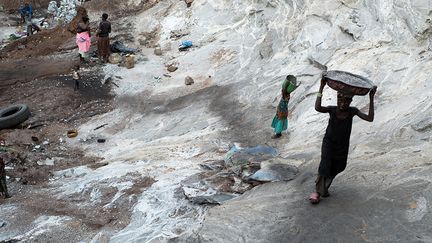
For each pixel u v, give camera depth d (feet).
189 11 68.54
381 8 43.29
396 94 34.27
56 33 71.82
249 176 28.02
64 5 88.94
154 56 61.11
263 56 52.21
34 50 67.62
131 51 62.18
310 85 41.63
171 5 72.43
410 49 38.06
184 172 31.19
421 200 20.62
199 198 26.02
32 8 94.48
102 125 45.47
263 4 61.16
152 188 28.76
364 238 19.19
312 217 21.03
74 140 42.73
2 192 30.73
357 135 30.30
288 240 19.98
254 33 58.08
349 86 18.62
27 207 28.37
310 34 48.37
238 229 21.29
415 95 32.24
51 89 53.06
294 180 25.52
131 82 54.03
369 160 25.71
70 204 28.48
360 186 22.81
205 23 64.95
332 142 20.33
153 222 24.56
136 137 42.52
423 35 37.73
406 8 40.32
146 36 67.51
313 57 44.91
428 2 38.96
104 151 40.14
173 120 44.60
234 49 56.70
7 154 38.29
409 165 23.77
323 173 20.84
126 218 25.70
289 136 35.99
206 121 42.91
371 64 38.96
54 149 40.73
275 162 29.12
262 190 25.49
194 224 23.20
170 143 39.52
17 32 82.79
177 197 27.04
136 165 34.47
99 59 60.23
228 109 44.24
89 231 24.67
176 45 62.34
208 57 57.06
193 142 38.65
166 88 51.85
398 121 29.71
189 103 47.57
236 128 40.11
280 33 54.19
